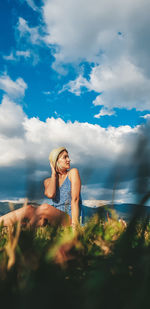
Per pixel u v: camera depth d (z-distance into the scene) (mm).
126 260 784
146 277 629
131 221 598
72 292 711
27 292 604
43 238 1471
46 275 894
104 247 1091
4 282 840
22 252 972
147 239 1406
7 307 652
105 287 641
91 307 578
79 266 1026
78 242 1122
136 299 539
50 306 570
